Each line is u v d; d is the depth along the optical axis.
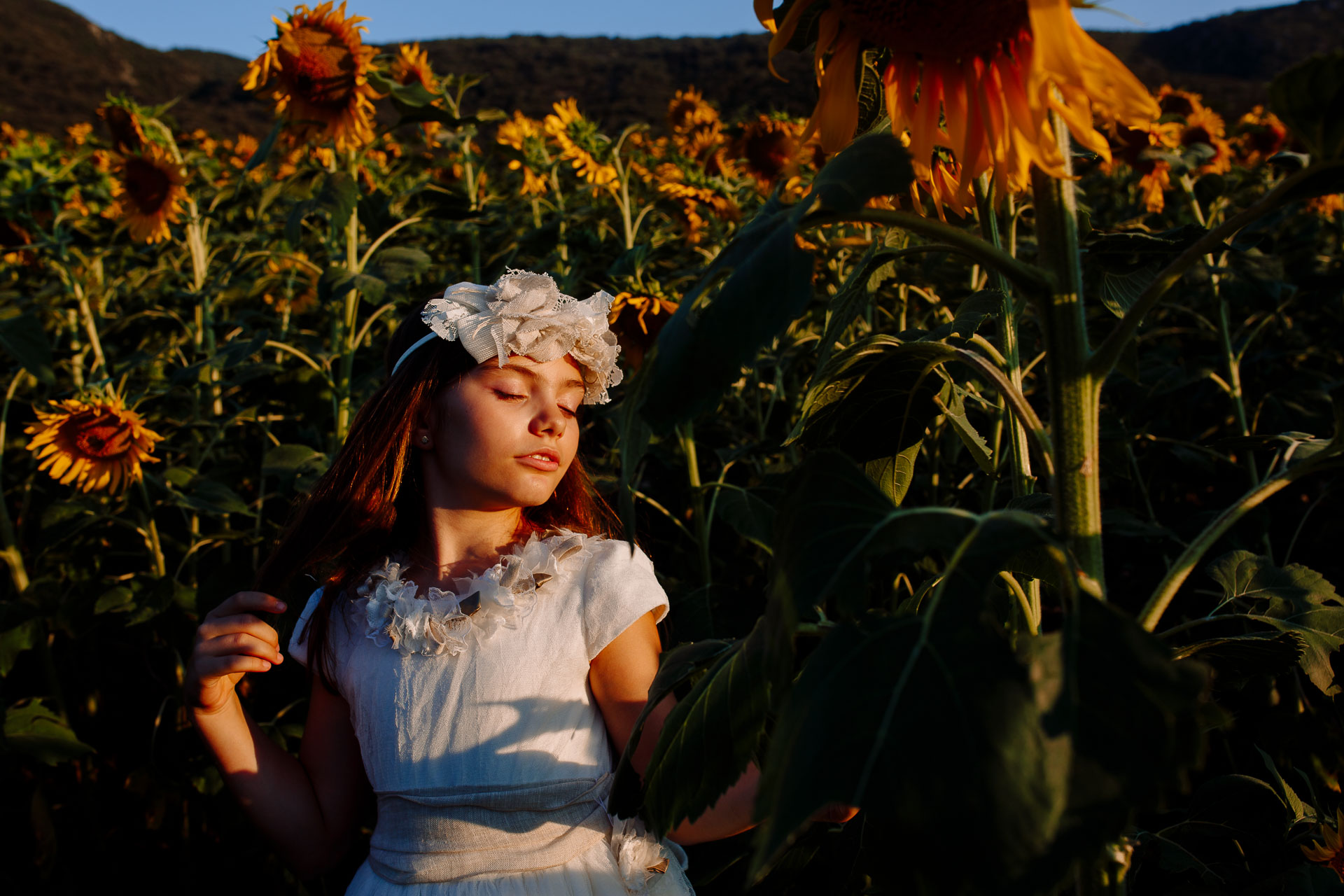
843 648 0.61
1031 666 0.59
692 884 1.56
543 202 3.91
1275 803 1.47
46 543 2.42
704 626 2.03
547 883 1.24
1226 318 2.71
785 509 0.73
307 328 4.77
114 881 2.44
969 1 0.71
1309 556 2.85
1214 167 4.22
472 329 1.31
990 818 0.53
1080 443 0.75
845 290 0.99
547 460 1.36
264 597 1.36
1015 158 0.75
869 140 0.71
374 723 1.34
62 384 3.91
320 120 2.82
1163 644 0.57
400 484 1.46
